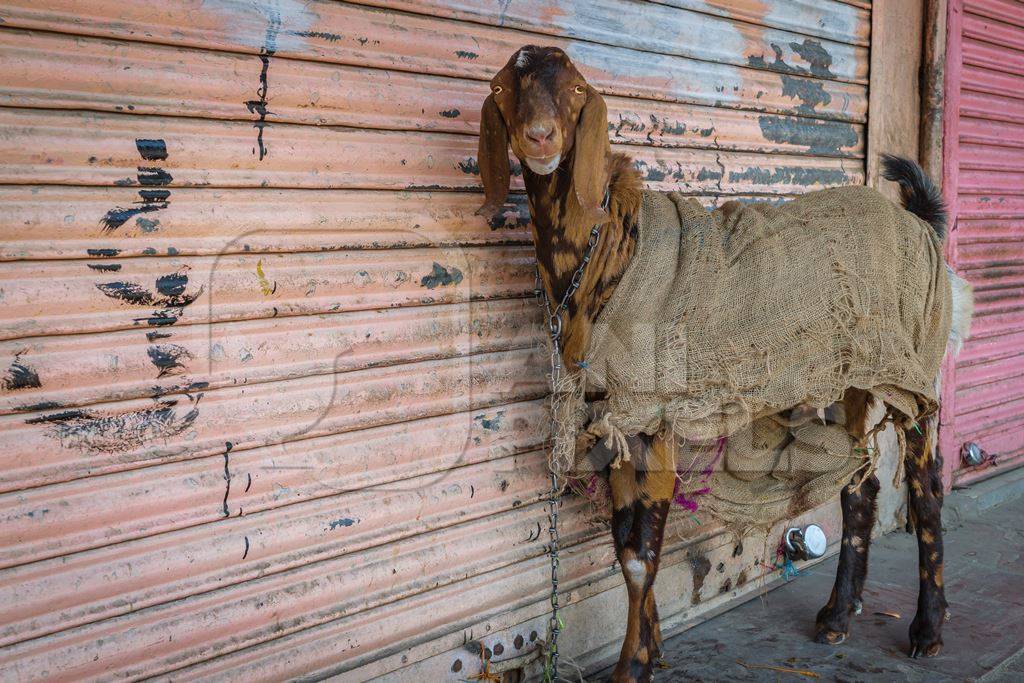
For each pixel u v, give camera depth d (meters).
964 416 5.42
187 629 2.20
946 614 3.41
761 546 4.00
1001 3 5.37
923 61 4.81
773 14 3.86
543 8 2.96
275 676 2.37
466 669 2.84
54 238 1.97
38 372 1.96
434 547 2.75
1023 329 5.87
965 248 5.29
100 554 2.07
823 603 3.87
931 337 3.04
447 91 2.70
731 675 3.19
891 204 3.09
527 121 2.31
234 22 2.22
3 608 1.92
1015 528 4.97
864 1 4.35
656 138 3.39
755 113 3.83
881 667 3.28
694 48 3.52
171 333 2.16
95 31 1.99
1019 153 5.70
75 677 2.02
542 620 3.07
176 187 2.15
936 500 3.42
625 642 2.79
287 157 2.34
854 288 2.74
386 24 2.54
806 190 4.14
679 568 3.60
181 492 2.19
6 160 1.90
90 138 2.01
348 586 2.52
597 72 3.16
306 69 2.37
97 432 2.05
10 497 1.93
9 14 1.88
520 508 3.00
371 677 2.58
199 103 2.17
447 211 2.72
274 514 2.38
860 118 4.45
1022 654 3.39
